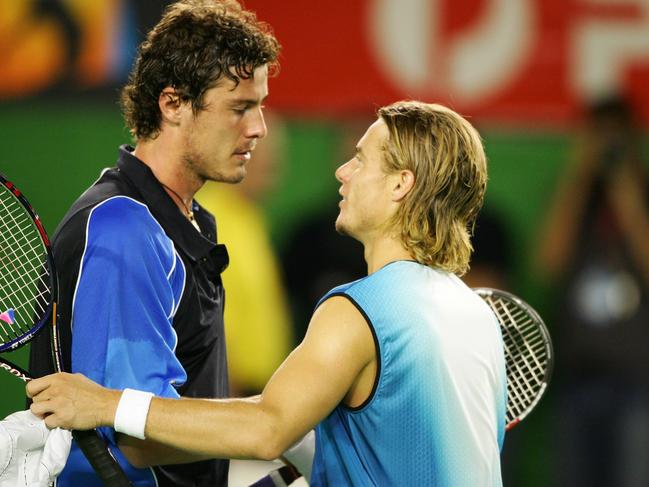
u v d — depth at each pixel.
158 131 12.20
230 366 21.98
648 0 25.80
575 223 24.89
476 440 11.10
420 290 11.01
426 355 10.75
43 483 11.16
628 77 25.81
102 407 10.71
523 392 13.40
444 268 11.41
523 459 24.70
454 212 11.38
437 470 10.83
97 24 24.56
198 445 10.59
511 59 25.73
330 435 11.27
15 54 24.64
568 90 25.78
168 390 11.21
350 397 10.97
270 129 25.30
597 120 25.25
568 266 24.67
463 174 11.30
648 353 23.48
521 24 25.72
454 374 10.95
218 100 11.92
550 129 25.75
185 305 11.95
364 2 25.48
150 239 11.52
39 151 24.92
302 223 23.22
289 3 25.44
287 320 22.97
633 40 25.78
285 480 13.27
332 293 10.95
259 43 11.97
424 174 11.19
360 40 25.52
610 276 24.09
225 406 10.65
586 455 23.62
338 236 23.11
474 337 11.26
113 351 11.16
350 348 10.61
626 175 24.92
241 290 22.03
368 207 11.40
